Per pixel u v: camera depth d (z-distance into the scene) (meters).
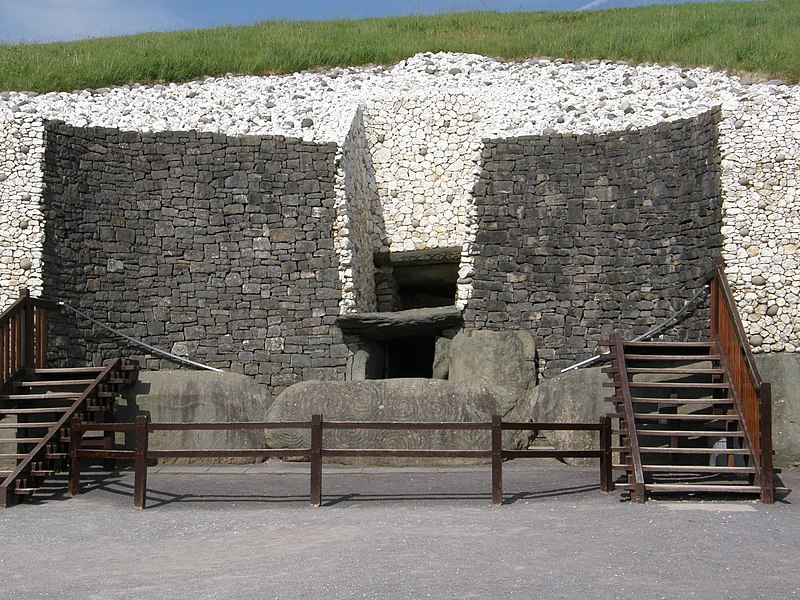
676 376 12.06
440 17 22.83
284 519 8.55
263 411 13.02
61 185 14.11
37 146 13.98
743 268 13.09
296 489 10.20
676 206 14.03
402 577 6.28
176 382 13.00
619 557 6.76
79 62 17.02
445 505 9.09
